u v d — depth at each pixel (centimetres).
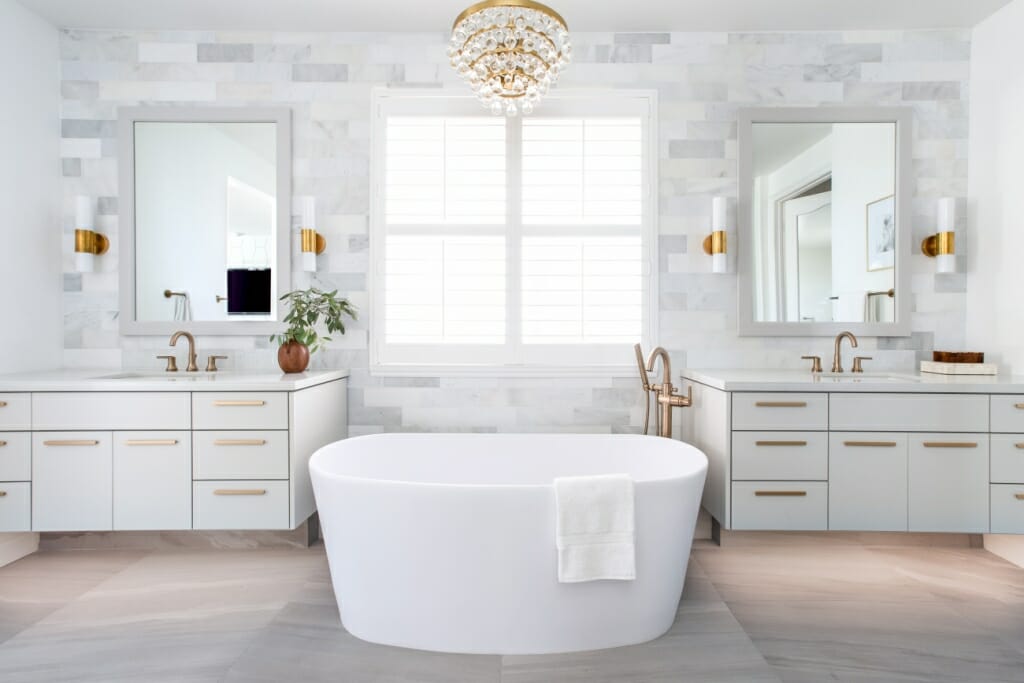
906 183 278
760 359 285
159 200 283
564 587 171
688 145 284
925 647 177
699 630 187
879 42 281
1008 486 223
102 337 283
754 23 275
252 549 260
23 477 227
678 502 180
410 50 284
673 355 285
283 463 230
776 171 281
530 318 286
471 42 177
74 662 169
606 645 176
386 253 286
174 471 229
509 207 283
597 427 286
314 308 281
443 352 287
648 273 284
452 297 286
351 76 284
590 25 276
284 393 229
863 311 281
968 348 279
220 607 203
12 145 255
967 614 198
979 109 273
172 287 284
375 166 284
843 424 227
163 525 229
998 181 262
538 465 246
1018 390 222
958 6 260
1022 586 219
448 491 169
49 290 274
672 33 283
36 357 268
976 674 163
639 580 176
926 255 281
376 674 163
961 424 224
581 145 283
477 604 172
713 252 276
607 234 285
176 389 228
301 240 281
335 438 273
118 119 279
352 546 179
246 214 283
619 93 282
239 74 284
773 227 281
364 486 175
